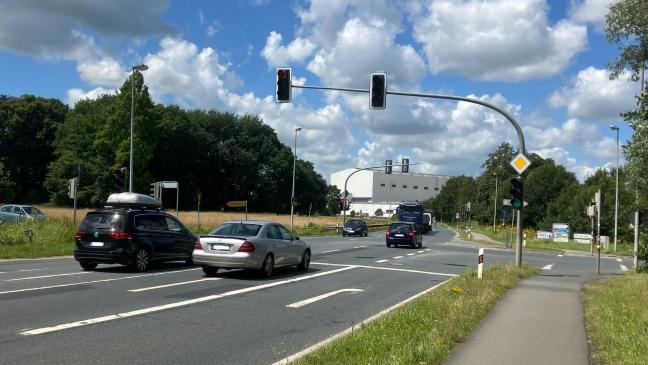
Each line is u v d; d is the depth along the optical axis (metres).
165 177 93.56
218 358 7.21
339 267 19.97
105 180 75.81
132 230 16.23
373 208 160.38
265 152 110.12
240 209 103.81
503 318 10.02
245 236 15.73
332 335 8.73
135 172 69.81
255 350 7.66
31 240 23.88
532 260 29.95
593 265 28.42
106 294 11.98
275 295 12.80
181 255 17.89
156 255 16.94
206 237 15.62
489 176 111.62
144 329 8.79
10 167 83.00
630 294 13.29
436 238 57.31
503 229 75.06
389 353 6.86
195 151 96.56
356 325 9.45
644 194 16.06
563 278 18.31
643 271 21.58
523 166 19.77
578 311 11.17
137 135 69.69
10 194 69.06
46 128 85.69
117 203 19.45
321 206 130.12
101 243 15.97
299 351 7.58
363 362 6.48
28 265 17.77
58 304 10.60
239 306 11.19
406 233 34.62
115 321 9.30
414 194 170.25
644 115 14.06
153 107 71.94
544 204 92.81
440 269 20.89
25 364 6.66
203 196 101.75
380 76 20.17
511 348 7.71
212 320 9.70
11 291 12.03
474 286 13.70
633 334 8.30
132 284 13.65
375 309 11.29
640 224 22.64
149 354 7.32
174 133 92.56
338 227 57.47
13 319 9.16
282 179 110.81
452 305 10.59
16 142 84.44
